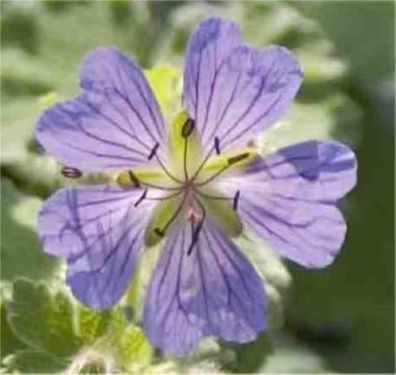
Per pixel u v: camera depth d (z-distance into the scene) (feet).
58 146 0.44
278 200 0.46
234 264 0.46
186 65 0.45
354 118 0.70
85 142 0.44
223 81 0.45
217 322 0.46
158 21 0.71
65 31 0.69
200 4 0.71
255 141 0.49
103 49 0.44
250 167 0.46
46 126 0.44
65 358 0.50
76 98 0.44
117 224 0.45
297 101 0.70
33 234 0.59
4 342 0.53
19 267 0.59
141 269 0.50
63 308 0.50
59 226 0.44
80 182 0.49
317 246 0.46
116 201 0.45
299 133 0.68
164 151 0.46
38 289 0.50
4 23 0.68
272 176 0.46
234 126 0.46
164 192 0.46
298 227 0.46
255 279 0.46
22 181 0.62
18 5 0.69
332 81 0.71
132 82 0.44
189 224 0.46
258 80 0.45
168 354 0.51
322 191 0.46
